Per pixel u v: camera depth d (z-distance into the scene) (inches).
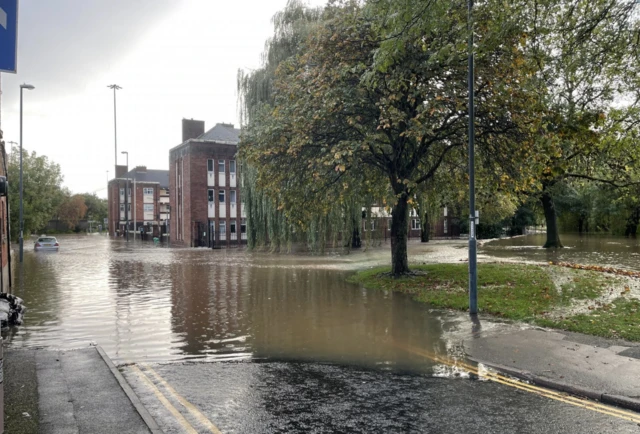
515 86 548.7
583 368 278.1
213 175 1995.6
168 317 479.8
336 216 1240.8
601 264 847.7
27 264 1147.3
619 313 407.5
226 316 481.1
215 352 345.7
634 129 558.6
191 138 2116.1
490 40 401.4
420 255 1222.9
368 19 602.9
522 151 572.1
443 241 2062.0
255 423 212.5
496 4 394.6
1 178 181.8
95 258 1332.4
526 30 443.5
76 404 224.1
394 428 206.7
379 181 822.5
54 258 1344.7
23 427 195.0
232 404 237.3
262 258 1239.5
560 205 2032.5
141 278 829.2
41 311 518.3
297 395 250.1
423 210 1280.8
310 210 738.2
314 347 356.2
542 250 1266.0
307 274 853.8
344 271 900.0
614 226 1977.1
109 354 342.6
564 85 589.0
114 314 498.0
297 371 295.4
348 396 247.9
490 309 457.1
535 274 636.1
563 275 625.3
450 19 447.2
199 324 444.8
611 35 402.6
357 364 310.2
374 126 637.9
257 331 413.4
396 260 717.3
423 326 412.8
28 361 307.0
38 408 218.4
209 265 1065.5
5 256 691.4
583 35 404.8
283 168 690.8
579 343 331.6
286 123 637.3
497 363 298.5
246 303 557.0
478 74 555.2
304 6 1224.8
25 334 410.0
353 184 770.2
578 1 400.2
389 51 405.7
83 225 4347.9
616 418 216.2
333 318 460.8
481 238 2391.7
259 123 770.8
